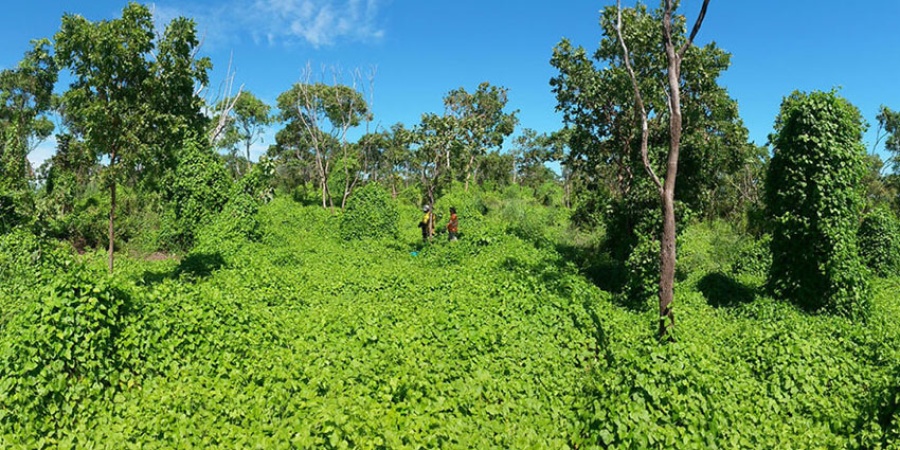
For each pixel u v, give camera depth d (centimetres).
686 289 1352
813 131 1145
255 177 1964
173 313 743
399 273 1338
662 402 604
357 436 529
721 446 582
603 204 1548
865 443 590
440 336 831
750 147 1483
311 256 1678
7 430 542
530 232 2222
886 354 811
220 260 1420
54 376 582
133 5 1245
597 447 557
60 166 2184
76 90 1222
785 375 745
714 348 873
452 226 1889
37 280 1015
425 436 561
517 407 666
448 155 2731
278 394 626
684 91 1446
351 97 3797
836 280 1114
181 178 1975
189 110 1416
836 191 1123
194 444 539
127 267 1513
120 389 632
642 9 1394
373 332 814
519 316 942
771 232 1274
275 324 840
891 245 1741
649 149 1380
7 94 2427
